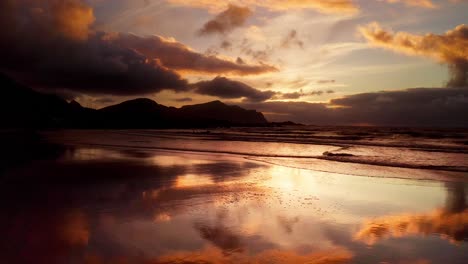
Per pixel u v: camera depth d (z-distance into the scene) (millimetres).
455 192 11117
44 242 6008
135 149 28750
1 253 5488
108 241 6105
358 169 16828
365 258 5496
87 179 12938
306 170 16375
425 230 6992
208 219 7660
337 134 69000
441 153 25297
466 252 5738
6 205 8734
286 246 6008
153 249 5766
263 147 32750
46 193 10273
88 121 150375
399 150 28375
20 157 20828
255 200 9742
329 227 7168
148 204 9023
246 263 5258
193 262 5254
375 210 8672
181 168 16500
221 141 43844
